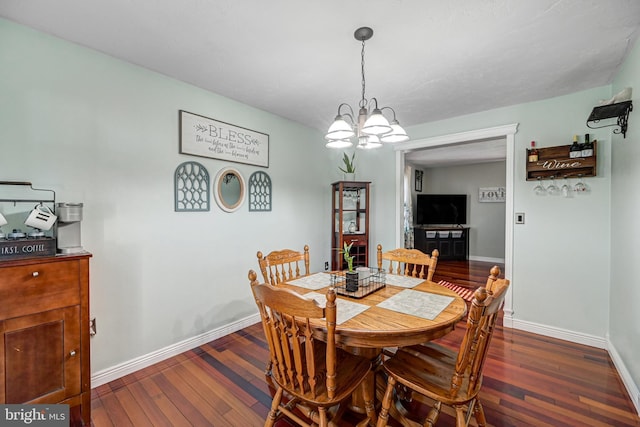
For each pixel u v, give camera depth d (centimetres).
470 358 137
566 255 253
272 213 304
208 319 250
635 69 175
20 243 138
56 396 146
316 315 113
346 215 370
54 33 167
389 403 138
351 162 370
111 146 193
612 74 215
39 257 142
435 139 324
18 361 136
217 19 154
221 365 214
